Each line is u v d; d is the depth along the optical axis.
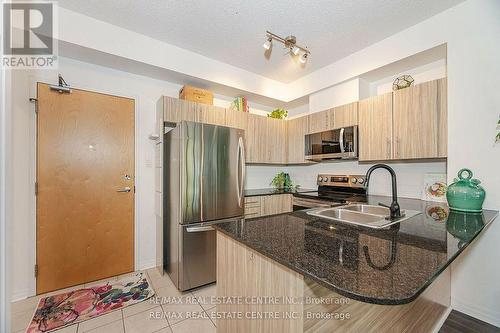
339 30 2.26
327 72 2.99
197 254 2.26
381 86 2.74
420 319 1.37
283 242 0.96
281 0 1.88
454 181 1.77
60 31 1.99
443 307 1.74
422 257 0.79
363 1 1.88
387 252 0.84
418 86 2.12
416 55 2.18
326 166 3.39
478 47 1.77
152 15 2.08
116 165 2.54
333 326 0.86
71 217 2.29
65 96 2.27
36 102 2.12
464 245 0.92
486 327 1.65
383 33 2.30
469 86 1.80
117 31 2.24
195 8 1.98
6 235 0.81
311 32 2.29
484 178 1.72
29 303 1.98
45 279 2.16
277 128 3.50
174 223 2.33
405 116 2.20
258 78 3.29
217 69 2.89
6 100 0.81
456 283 1.85
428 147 2.04
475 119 1.77
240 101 3.17
